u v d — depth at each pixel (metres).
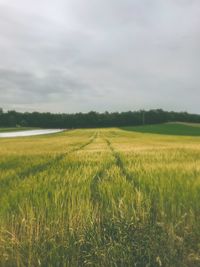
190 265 4.15
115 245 4.21
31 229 4.44
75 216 4.70
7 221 4.87
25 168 12.16
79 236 4.38
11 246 4.31
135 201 5.48
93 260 4.10
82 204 5.27
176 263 4.13
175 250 4.22
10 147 33.00
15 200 5.96
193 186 6.50
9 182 8.41
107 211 5.01
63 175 9.32
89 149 26.53
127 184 7.01
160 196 5.71
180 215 4.91
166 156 15.55
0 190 7.32
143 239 4.37
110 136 79.25
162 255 4.17
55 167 12.13
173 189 6.33
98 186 7.14
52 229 4.49
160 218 4.92
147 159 14.06
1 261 4.14
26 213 5.11
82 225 4.59
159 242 4.33
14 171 11.01
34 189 6.79
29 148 30.67
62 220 4.72
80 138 66.06
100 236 4.43
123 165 12.02
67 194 6.03
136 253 4.22
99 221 4.71
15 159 16.91
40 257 4.12
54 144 39.94
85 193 6.30
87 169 10.65
